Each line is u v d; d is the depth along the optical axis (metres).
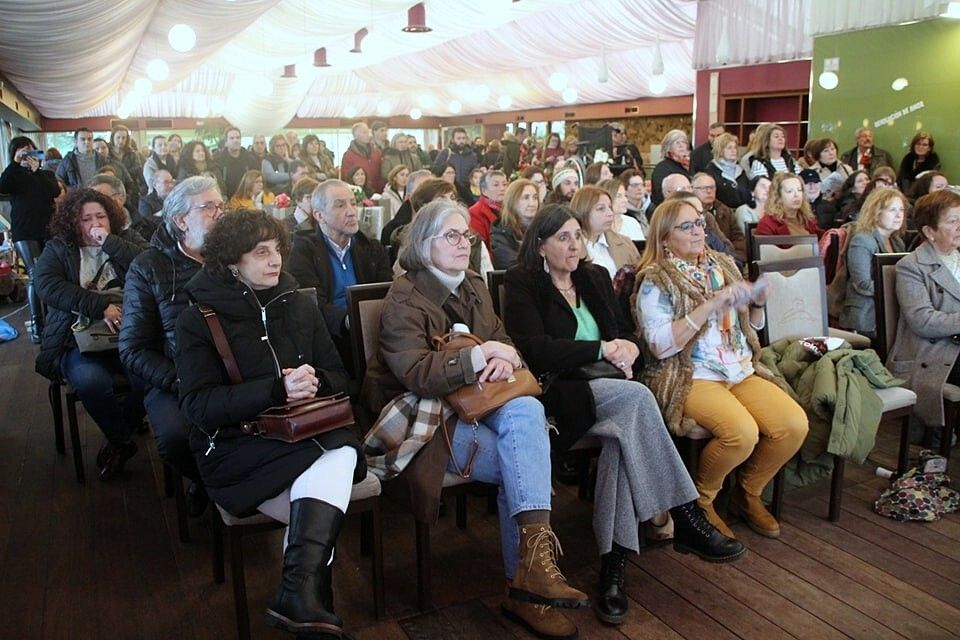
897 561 2.54
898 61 8.02
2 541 2.70
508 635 2.16
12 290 7.31
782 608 2.27
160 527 2.82
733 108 10.92
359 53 11.98
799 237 3.34
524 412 2.15
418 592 2.28
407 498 2.23
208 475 2.03
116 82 11.84
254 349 2.11
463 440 2.21
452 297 2.44
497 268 3.74
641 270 2.75
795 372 2.89
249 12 7.55
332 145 23.38
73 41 6.84
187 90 16.44
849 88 8.54
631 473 2.27
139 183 9.05
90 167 8.17
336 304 3.20
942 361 3.06
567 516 2.88
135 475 3.28
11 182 6.25
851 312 3.83
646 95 15.70
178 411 2.48
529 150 12.56
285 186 8.18
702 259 2.81
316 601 1.86
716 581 2.43
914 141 7.57
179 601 2.34
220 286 2.10
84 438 3.72
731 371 2.68
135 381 3.09
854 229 3.97
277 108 15.99
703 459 2.57
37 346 5.57
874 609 2.26
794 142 10.45
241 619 2.07
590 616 2.26
